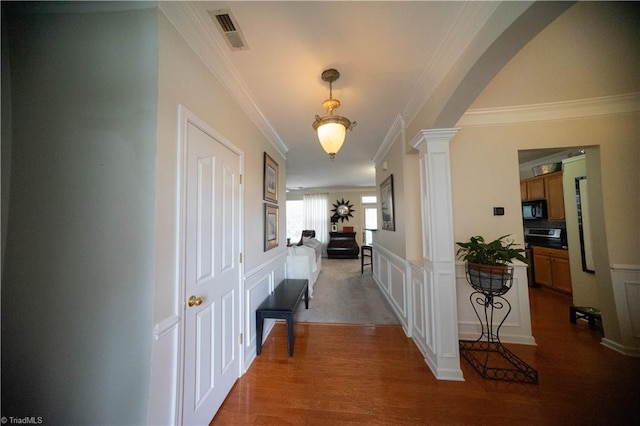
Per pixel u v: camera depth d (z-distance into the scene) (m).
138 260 0.97
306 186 7.88
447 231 1.85
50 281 1.00
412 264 2.38
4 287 0.99
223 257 1.60
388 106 2.31
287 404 1.53
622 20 1.27
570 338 2.33
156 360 0.98
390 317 2.97
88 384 0.98
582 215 2.88
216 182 1.51
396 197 2.94
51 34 1.04
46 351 0.99
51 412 0.98
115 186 0.99
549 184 3.75
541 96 2.12
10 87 1.02
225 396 1.58
